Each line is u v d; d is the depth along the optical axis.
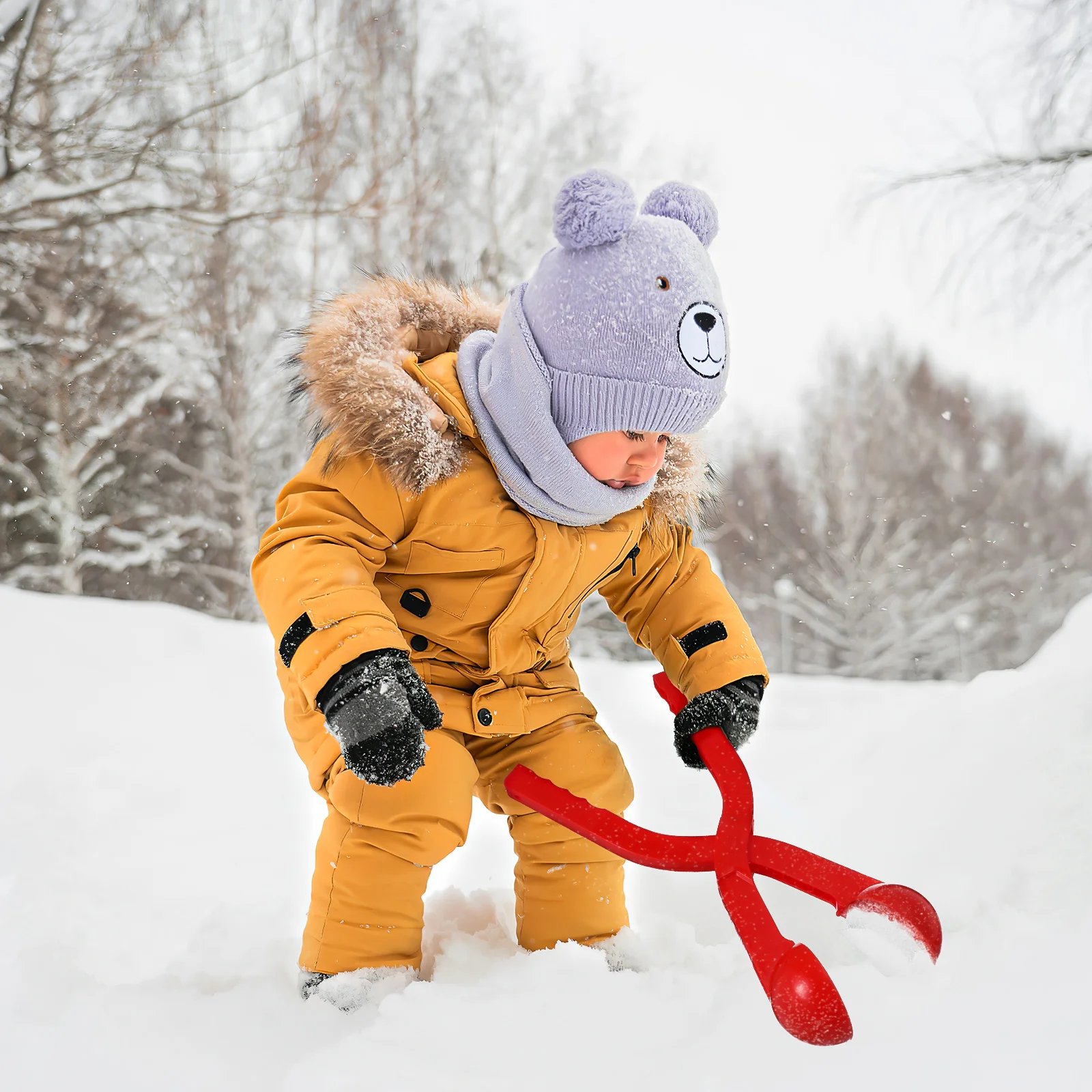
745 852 1.33
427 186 12.39
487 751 1.71
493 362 1.65
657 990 1.24
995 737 1.94
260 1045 1.26
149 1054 1.21
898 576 23.97
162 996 1.41
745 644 1.71
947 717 2.21
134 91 9.09
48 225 8.84
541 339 1.58
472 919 1.80
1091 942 1.09
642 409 1.53
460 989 1.27
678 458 1.82
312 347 1.67
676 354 1.52
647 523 1.81
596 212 1.53
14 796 2.67
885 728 2.48
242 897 2.14
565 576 1.67
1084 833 1.54
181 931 1.96
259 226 10.08
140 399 12.52
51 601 4.84
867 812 2.00
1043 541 25.56
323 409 1.62
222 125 9.62
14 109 8.53
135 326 11.45
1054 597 25.23
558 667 1.78
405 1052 1.12
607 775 1.67
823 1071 0.96
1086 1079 0.88
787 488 25.06
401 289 1.83
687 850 1.37
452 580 1.65
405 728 1.32
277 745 3.52
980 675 2.37
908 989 1.09
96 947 1.85
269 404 13.34
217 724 3.70
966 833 1.72
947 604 24.81
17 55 8.48
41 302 10.79
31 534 13.38
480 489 1.62
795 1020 1.01
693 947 1.68
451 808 1.49
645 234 1.56
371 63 11.77
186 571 14.49
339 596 1.43
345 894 1.46
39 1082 1.16
